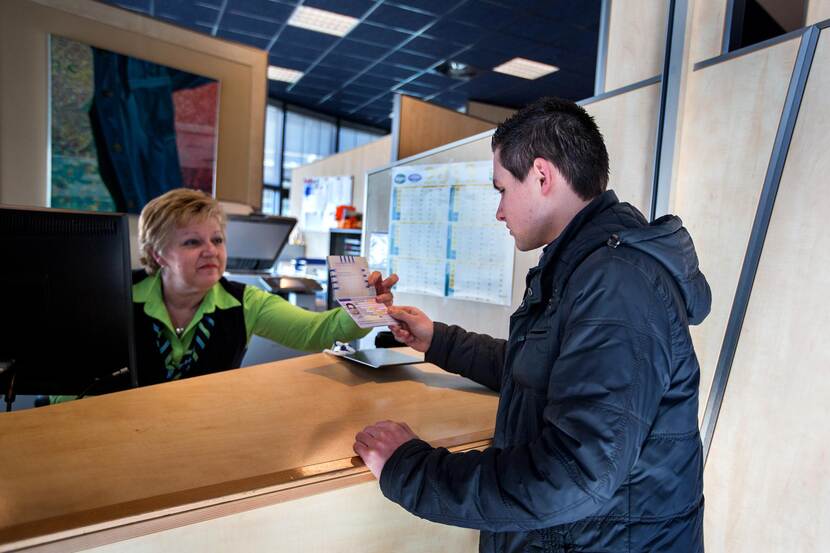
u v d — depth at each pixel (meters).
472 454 0.73
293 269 5.50
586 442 0.62
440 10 5.42
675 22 1.34
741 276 1.21
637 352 0.65
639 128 1.44
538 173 0.83
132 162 2.55
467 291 2.03
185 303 1.60
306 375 1.27
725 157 1.25
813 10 1.34
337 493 0.80
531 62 6.73
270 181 9.11
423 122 2.92
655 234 0.72
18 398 1.61
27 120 2.25
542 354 0.78
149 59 2.57
